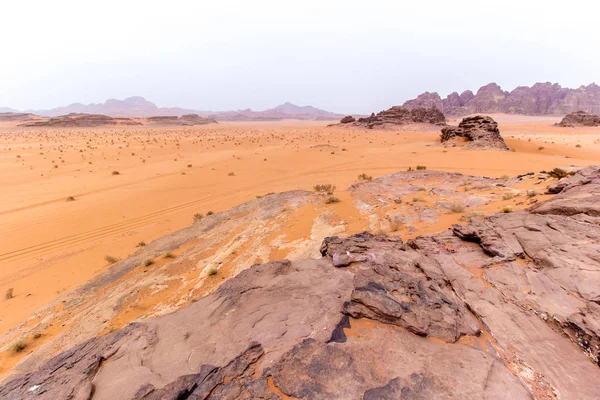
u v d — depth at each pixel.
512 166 32.34
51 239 18.36
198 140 76.75
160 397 4.48
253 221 16.56
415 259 8.33
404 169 35.41
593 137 83.38
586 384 4.51
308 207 17.47
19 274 14.35
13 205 25.23
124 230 19.58
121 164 42.91
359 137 88.62
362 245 9.35
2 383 7.34
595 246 7.14
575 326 5.29
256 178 34.47
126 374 5.09
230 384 4.64
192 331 6.10
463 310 6.23
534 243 8.07
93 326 9.31
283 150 55.81
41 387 4.97
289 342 5.44
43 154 51.88
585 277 6.34
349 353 5.05
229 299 7.06
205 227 17.47
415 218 13.09
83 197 27.23
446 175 22.39
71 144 66.94
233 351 5.36
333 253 8.94
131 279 12.27
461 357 4.95
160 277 12.02
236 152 54.97
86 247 17.05
